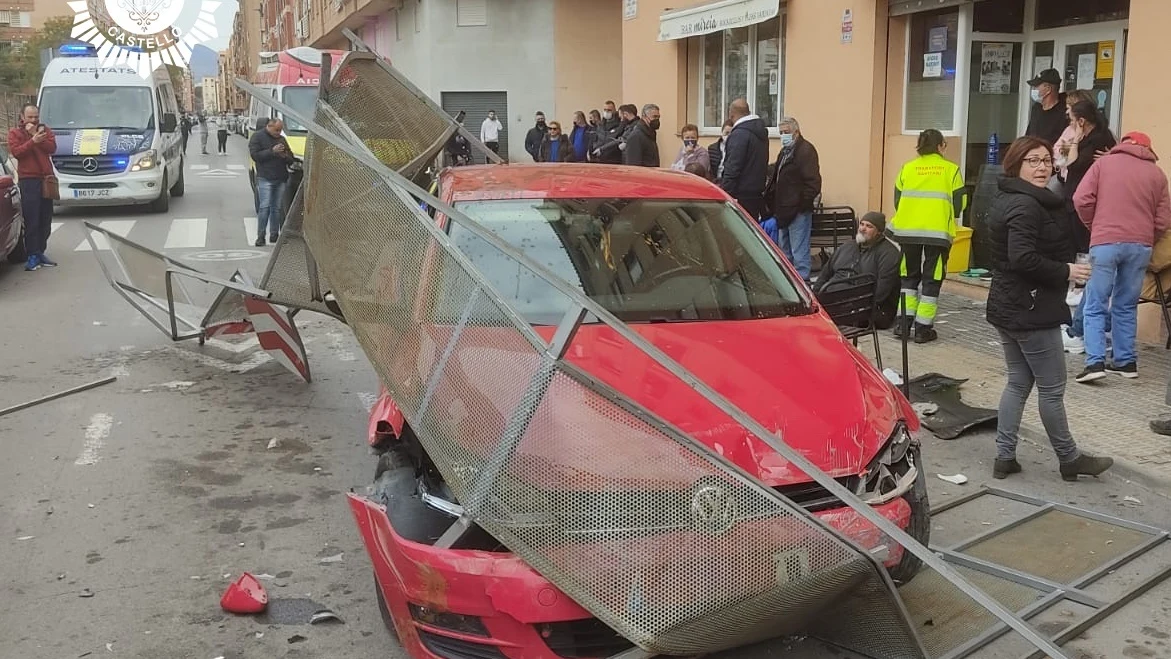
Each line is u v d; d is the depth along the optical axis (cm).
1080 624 383
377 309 392
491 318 339
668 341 401
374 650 369
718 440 336
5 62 5116
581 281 446
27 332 912
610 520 304
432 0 2733
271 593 414
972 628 381
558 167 567
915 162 816
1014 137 1084
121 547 458
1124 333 706
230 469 562
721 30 1423
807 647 371
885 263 672
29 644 372
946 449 598
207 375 765
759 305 454
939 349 807
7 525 482
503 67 2759
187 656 364
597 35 2759
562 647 313
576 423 313
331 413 670
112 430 629
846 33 1166
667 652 307
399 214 391
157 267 853
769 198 1066
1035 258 498
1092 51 969
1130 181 674
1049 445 594
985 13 1036
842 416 361
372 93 602
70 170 1791
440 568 311
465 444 325
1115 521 482
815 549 314
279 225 1454
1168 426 589
